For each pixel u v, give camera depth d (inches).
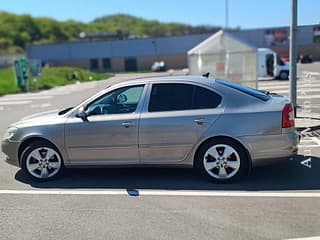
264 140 199.9
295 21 343.0
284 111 201.2
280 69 979.9
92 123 213.8
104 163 216.2
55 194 204.1
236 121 200.8
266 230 151.9
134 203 186.7
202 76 221.3
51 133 219.1
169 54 2285.9
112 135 211.8
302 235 146.7
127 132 209.6
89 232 157.0
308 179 209.6
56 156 223.6
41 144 223.3
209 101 207.2
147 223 163.0
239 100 205.6
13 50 3858.3
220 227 156.3
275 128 199.8
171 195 195.0
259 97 209.3
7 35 4414.4
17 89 926.4
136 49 2326.5
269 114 200.1
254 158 202.2
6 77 1283.2
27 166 225.3
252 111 201.3
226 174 206.2
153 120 207.2
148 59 2320.4
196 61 672.4
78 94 796.0
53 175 224.8
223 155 205.2
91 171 240.5
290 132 203.0
